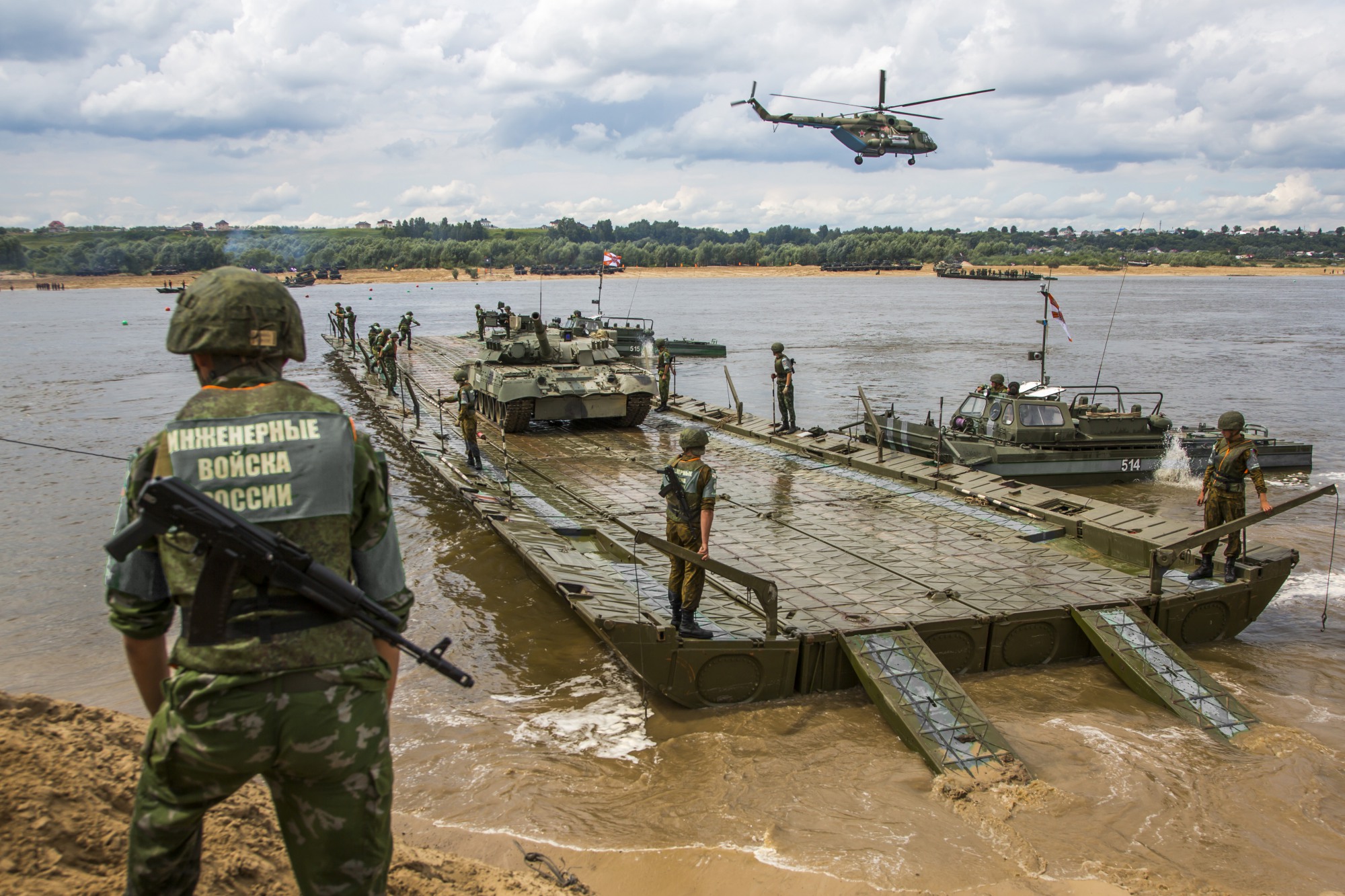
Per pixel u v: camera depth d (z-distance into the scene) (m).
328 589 2.54
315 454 2.62
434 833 6.23
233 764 2.48
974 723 7.94
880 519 13.45
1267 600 10.59
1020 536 12.53
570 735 8.12
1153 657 9.16
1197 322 66.31
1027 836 6.54
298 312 2.88
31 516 15.31
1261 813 6.91
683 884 5.75
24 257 163.62
